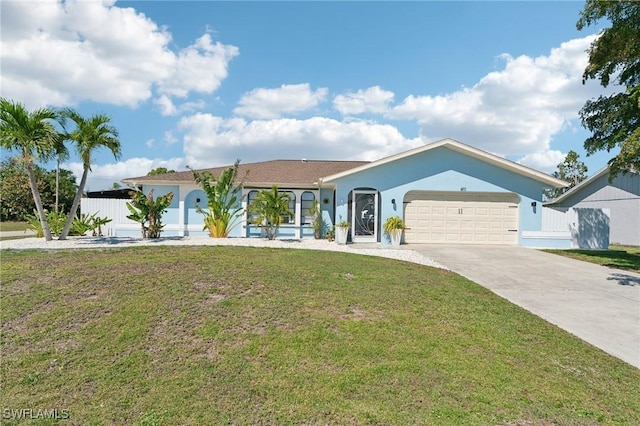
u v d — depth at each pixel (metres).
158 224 15.21
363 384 3.77
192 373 3.96
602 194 22.89
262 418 3.24
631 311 6.71
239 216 16.61
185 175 18.25
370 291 6.87
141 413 3.33
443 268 9.94
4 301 5.78
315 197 17.30
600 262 11.68
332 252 11.46
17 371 4.01
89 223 16.47
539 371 4.22
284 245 13.38
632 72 11.45
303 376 3.91
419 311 5.98
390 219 14.65
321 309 5.75
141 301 5.76
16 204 32.50
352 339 4.79
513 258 12.09
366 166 15.11
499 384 3.86
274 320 5.25
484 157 15.28
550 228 16.03
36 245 12.02
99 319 5.18
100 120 12.84
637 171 12.37
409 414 3.29
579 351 4.88
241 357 4.28
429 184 15.47
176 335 4.79
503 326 5.62
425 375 3.97
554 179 15.08
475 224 15.65
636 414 3.45
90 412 3.36
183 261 8.52
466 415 3.28
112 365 4.13
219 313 5.41
